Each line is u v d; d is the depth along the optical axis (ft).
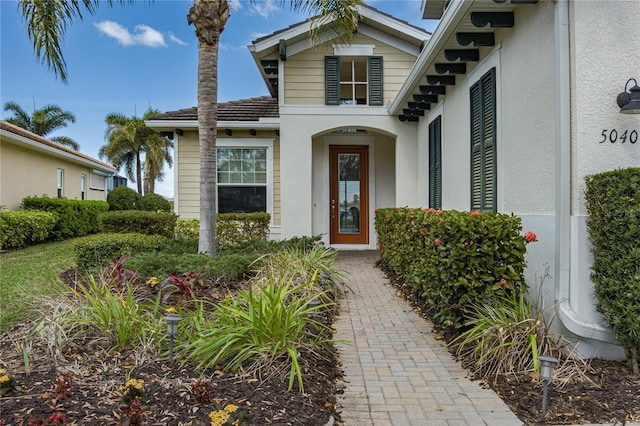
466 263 13.17
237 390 9.00
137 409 7.27
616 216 10.58
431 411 9.57
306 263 20.27
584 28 12.03
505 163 16.63
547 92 13.41
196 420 7.69
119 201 70.18
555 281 12.51
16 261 28.63
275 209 35.91
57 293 15.71
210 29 21.07
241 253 23.94
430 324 16.17
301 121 32.53
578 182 12.00
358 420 9.20
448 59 19.33
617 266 10.56
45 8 20.18
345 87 34.88
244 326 10.80
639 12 12.01
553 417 9.05
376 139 38.14
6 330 13.14
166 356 10.52
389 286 22.86
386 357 12.92
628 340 10.74
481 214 13.64
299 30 30.76
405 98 27.25
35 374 9.50
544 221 13.46
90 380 9.18
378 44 33.01
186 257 19.48
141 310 13.08
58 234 44.86
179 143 35.73
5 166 42.88
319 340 12.07
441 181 25.76
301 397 9.12
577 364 11.23
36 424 6.75
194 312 13.30
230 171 35.88
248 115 35.68
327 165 37.99
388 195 38.27
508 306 12.92
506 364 11.25
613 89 12.00
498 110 17.17
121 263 16.81
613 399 9.64
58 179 55.11
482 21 15.61
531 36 14.42
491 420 9.12
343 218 38.60
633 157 12.01
